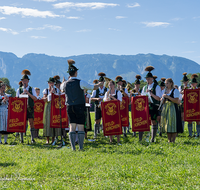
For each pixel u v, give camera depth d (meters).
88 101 11.48
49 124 9.52
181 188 4.43
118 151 7.46
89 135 12.11
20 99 9.48
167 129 8.52
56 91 9.88
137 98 9.31
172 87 8.58
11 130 9.37
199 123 10.74
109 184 4.66
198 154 6.75
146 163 6.03
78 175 5.22
